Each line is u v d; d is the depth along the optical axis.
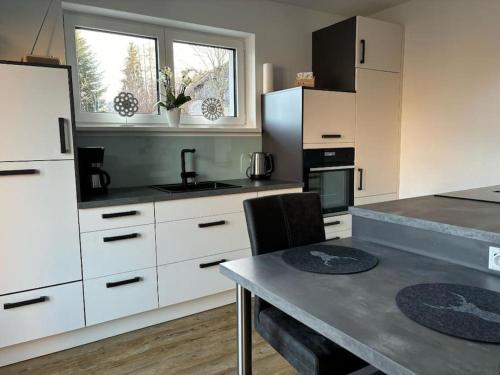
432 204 1.68
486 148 2.91
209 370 1.96
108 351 2.15
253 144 3.38
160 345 2.21
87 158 2.36
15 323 1.97
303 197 1.69
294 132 2.99
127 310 2.29
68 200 2.05
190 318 2.55
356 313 0.90
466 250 1.22
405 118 3.51
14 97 1.88
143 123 2.92
